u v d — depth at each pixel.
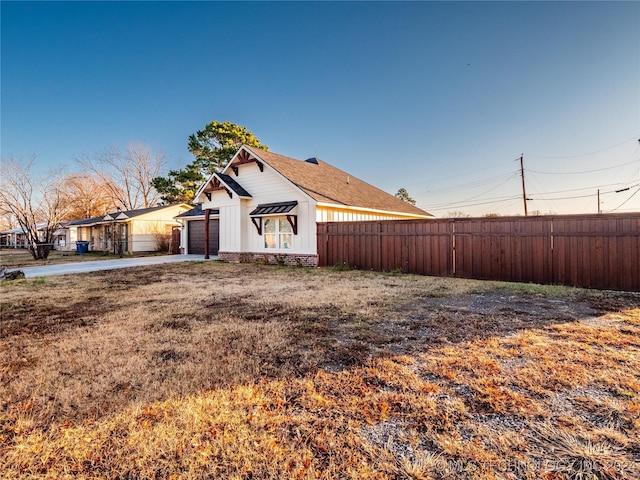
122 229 22.66
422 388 2.60
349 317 4.75
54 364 3.17
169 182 29.39
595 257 7.07
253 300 6.04
